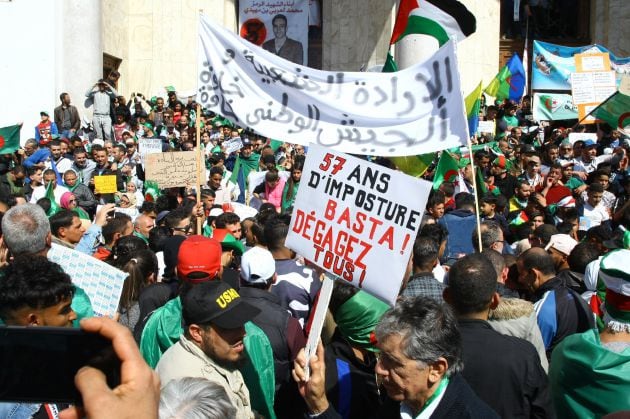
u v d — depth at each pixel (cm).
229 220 704
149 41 2295
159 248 698
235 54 662
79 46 1917
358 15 2220
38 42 1917
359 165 361
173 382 232
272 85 651
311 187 375
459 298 362
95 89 1859
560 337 476
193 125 1878
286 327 424
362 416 371
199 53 669
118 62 2258
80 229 572
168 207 961
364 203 357
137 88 2298
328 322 438
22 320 300
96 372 122
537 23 2362
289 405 422
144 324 436
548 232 712
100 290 417
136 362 124
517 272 564
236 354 336
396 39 867
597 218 1038
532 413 347
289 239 379
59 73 1923
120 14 2252
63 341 132
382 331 289
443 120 600
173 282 542
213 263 398
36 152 1267
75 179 1169
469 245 805
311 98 640
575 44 2377
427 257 484
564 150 1434
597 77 1596
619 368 345
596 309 502
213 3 2341
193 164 991
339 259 360
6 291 298
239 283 484
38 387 133
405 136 611
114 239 655
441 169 984
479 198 971
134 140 1606
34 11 1919
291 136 640
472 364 343
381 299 347
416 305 291
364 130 621
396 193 348
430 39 1382
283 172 1291
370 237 353
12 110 1919
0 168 1245
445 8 834
